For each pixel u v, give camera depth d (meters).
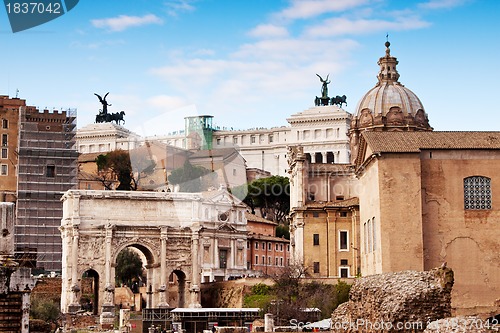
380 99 165.12
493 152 105.56
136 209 178.75
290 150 171.12
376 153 104.31
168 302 187.25
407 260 102.94
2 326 51.06
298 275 148.38
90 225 174.88
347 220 154.38
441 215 104.56
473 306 102.56
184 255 180.00
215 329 127.81
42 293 182.00
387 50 170.88
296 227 157.00
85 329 149.25
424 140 108.00
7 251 51.84
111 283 174.62
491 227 104.25
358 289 63.41
